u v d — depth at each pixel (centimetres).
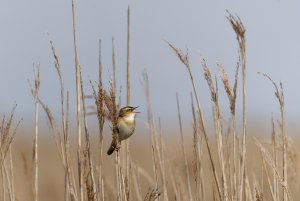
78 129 1108
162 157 1360
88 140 1098
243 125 1103
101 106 1092
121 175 1151
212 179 1248
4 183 1220
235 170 1127
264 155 1220
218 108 1119
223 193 1121
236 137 1177
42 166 2405
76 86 1103
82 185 1107
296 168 1252
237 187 1123
